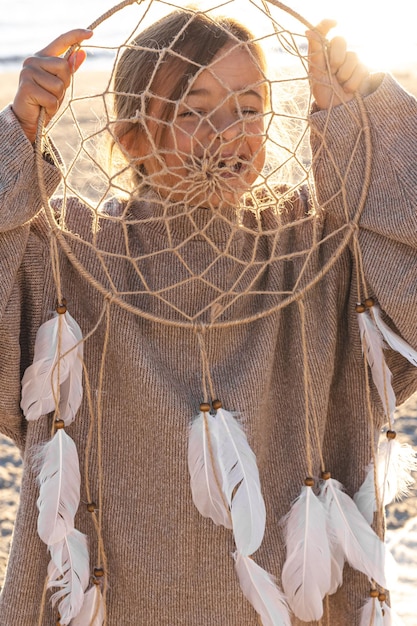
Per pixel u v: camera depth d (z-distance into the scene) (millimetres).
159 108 2535
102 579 2533
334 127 2508
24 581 2539
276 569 2559
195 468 2422
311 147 2572
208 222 2514
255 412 2504
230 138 2439
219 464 2393
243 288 2598
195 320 2562
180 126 2475
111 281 2488
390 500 2598
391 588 2529
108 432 2555
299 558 2475
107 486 2549
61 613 2471
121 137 2656
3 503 4891
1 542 4441
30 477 2533
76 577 2453
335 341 2627
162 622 2518
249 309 2613
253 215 2691
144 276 2588
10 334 2459
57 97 2438
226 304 2572
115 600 2555
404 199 2443
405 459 2641
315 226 2555
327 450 2717
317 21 2539
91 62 17688
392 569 2535
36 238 2561
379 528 2562
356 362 2650
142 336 2535
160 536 2502
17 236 2443
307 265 2627
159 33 2559
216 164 2383
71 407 2492
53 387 2430
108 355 2561
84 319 2580
